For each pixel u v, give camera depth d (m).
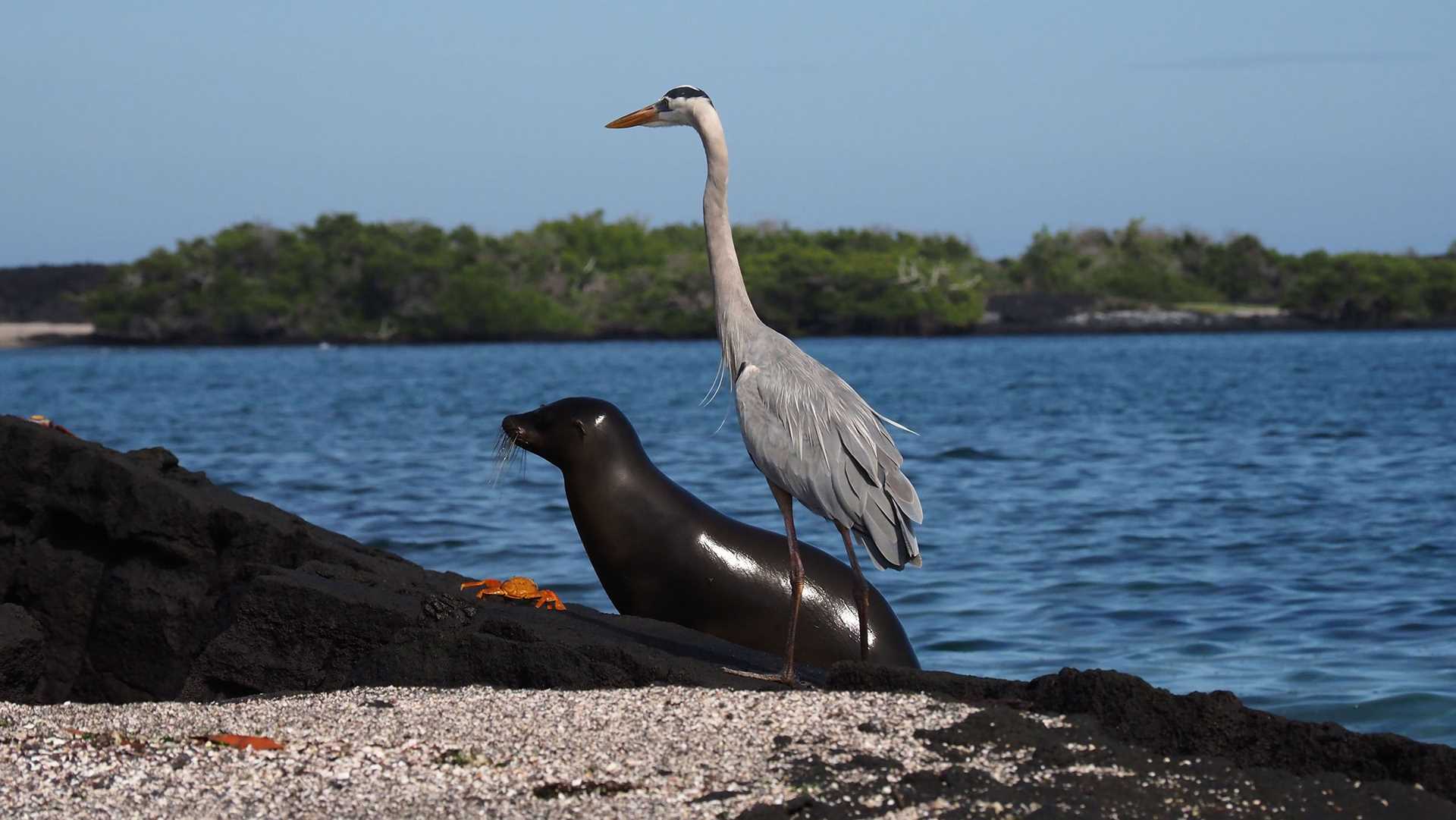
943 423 45.84
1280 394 59.69
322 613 9.80
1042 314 198.12
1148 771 6.37
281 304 176.75
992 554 18.81
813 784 6.15
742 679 8.66
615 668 8.60
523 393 69.44
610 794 6.16
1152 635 13.68
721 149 9.42
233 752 6.84
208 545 11.32
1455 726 10.35
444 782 6.34
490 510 23.72
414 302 179.12
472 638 8.99
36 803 6.20
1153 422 45.00
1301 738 6.91
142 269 182.38
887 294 181.75
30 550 11.77
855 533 8.72
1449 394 57.25
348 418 50.66
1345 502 23.72
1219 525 21.25
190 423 48.22
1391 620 14.02
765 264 184.88
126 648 11.35
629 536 11.02
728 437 40.12
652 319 182.88
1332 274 191.88
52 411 56.25
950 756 6.52
